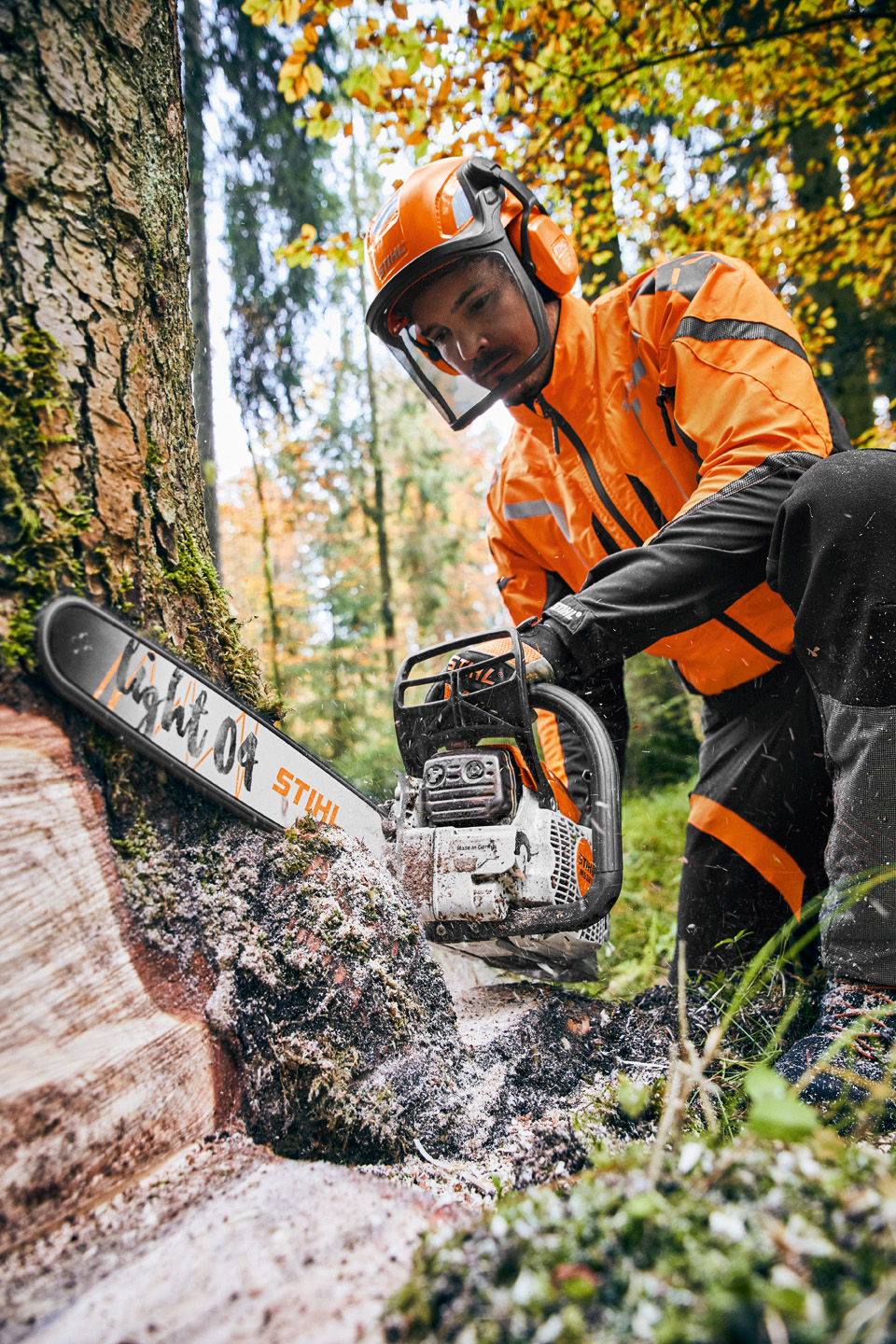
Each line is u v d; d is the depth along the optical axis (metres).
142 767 1.05
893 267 6.09
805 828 2.04
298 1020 1.04
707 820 2.12
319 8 3.76
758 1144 0.70
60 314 1.06
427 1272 0.60
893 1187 0.60
